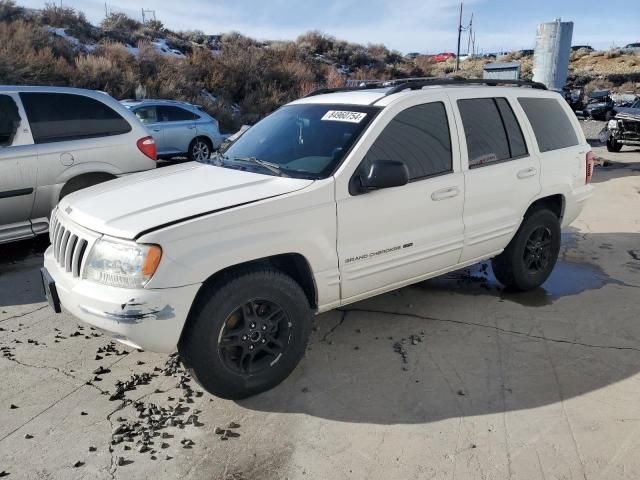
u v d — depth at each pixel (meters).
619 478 2.65
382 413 3.19
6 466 2.77
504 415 3.15
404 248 3.86
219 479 2.69
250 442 2.95
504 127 4.55
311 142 3.89
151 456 2.84
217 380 3.17
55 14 24.25
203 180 3.67
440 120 4.11
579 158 5.16
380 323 4.36
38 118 5.93
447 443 2.92
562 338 4.09
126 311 2.87
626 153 15.02
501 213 4.48
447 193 4.04
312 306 3.62
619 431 3.00
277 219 3.24
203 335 3.06
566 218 5.15
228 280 3.11
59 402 3.32
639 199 8.82
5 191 5.66
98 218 3.18
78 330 4.27
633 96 30.00
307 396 3.37
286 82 26.58
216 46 30.75
